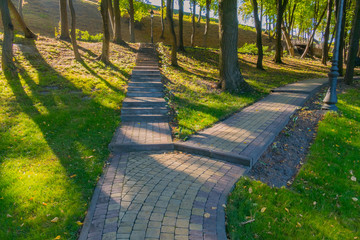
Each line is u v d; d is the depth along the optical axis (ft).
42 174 14.70
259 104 32.07
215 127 23.30
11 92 28.02
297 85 44.57
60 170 15.34
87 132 21.49
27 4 129.59
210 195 12.52
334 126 24.07
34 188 13.15
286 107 30.17
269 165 17.17
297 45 129.08
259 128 22.58
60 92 29.91
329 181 15.48
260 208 11.85
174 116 26.37
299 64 78.28
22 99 26.99
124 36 127.54
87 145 19.12
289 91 39.47
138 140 19.89
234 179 14.30
